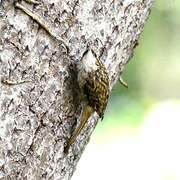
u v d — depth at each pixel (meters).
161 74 17.94
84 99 4.49
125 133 15.70
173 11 16.31
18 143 4.20
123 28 4.70
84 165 14.97
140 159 15.24
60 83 4.36
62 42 4.34
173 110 17.09
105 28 4.57
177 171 14.89
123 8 4.66
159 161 15.20
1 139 4.13
